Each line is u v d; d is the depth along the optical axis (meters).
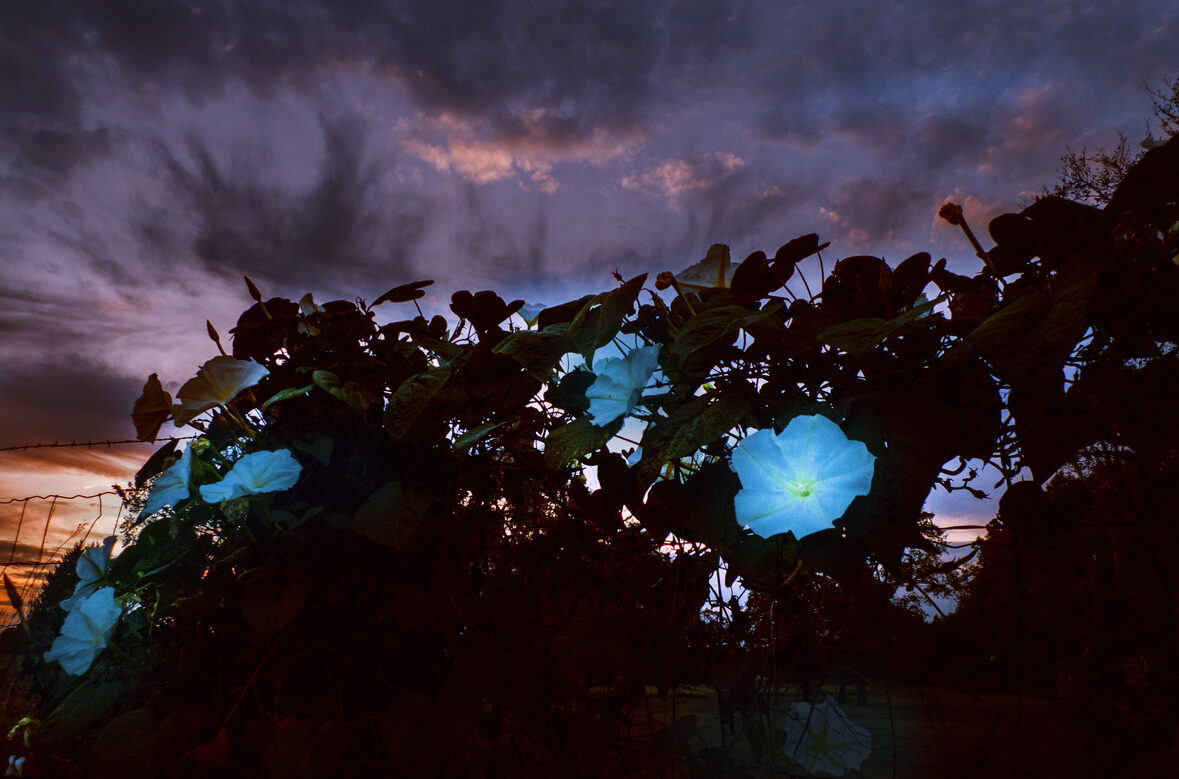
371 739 1.18
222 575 1.17
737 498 0.79
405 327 1.35
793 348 0.89
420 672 1.22
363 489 1.22
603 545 1.16
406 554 1.21
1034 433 0.86
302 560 1.19
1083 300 0.69
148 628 1.23
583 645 1.02
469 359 1.15
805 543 0.90
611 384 0.95
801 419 0.78
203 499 1.19
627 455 1.17
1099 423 0.83
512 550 1.21
